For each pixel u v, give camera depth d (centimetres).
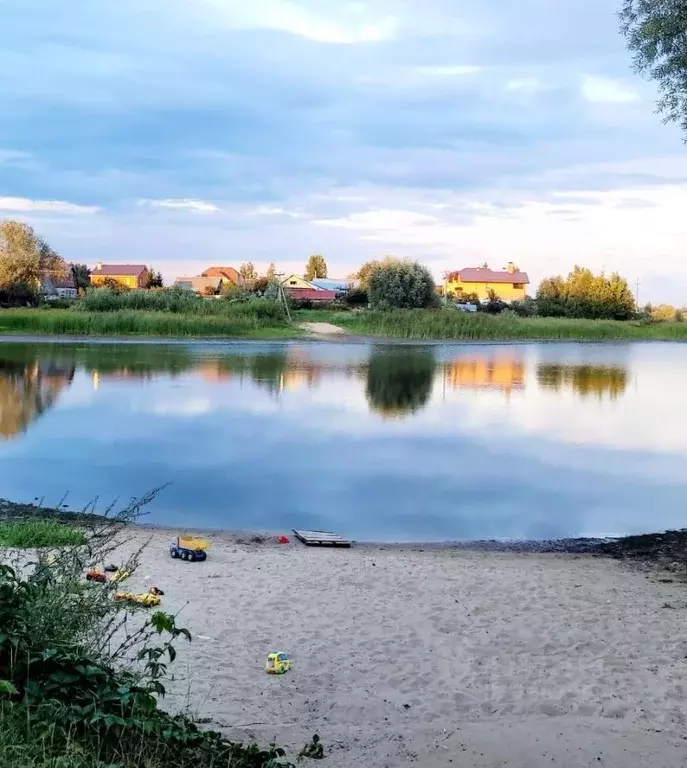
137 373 3675
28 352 4641
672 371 4456
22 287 8375
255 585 991
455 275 14888
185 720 544
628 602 963
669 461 1992
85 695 502
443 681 734
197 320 6288
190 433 2214
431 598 962
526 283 14525
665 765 592
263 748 591
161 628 568
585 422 2606
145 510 1429
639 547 1261
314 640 820
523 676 746
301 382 3469
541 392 3388
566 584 1034
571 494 1645
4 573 553
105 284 12219
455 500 1574
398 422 2500
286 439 2161
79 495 1529
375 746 610
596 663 776
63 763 428
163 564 1072
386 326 7069
